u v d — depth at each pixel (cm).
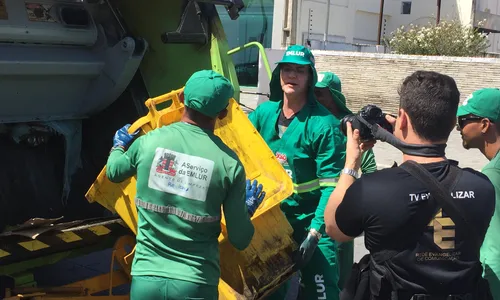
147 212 235
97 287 305
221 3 379
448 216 183
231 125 327
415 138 192
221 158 233
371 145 214
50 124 359
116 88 368
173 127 239
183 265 229
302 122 322
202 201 229
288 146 326
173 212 229
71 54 348
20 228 288
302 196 328
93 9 359
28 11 319
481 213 187
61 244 303
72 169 377
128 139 266
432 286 182
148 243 235
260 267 287
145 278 231
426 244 182
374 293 190
